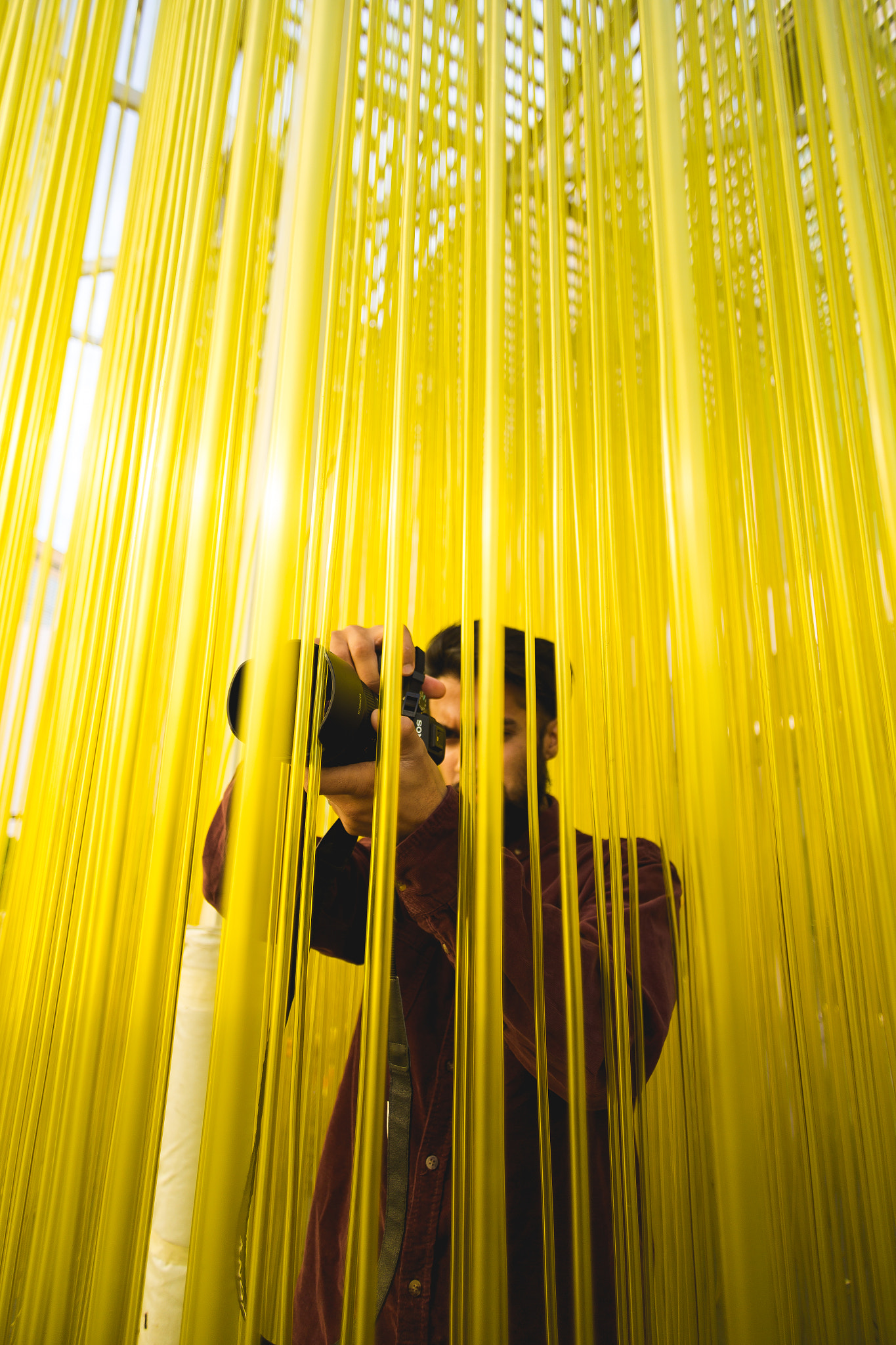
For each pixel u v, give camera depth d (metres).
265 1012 0.36
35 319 0.66
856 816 0.63
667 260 0.45
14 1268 0.43
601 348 0.50
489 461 0.42
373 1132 0.34
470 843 0.42
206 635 0.41
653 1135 0.58
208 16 0.58
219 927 0.59
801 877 0.65
